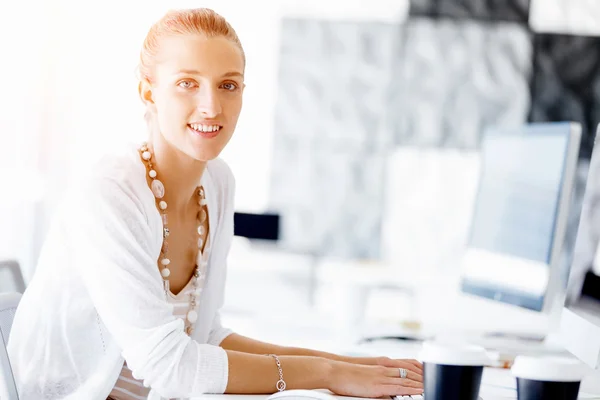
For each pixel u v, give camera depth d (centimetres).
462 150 670
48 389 148
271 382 134
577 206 665
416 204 670
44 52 581
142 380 153
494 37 667
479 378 107
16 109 535
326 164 671
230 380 132
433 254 670
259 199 672
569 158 185
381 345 201
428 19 666
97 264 134
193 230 156
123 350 135
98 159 143
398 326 239
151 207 142
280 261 653
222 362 133
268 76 669
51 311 146
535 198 198
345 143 670
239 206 671
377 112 669
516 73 669
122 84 619
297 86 670
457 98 669
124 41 621
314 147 670
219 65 135
